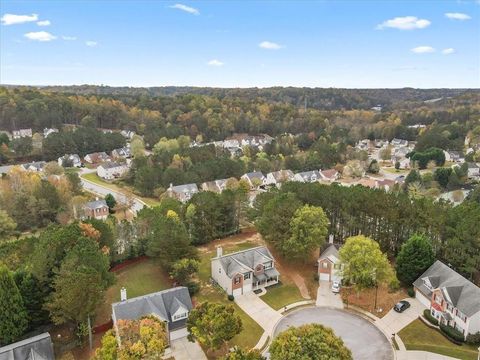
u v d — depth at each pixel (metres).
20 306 45.91
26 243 60.69
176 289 49.62
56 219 96.69
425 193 117.19
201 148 155.62
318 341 33.78
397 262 58.66
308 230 60.44
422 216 63.41
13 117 194.75
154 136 190.75
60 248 52.28
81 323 46.66
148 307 46.34
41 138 171.12
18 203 95.81
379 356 43.75
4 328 44.38
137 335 39.34
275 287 58.94
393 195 69.50
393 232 66.38
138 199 122.62
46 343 42.41
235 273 55.91
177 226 61.44
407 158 175.38
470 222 57.12
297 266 64.81
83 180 143.50
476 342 45.38
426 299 53.19
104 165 150.25
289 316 51.59
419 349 44.94
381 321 50.34
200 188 125.31
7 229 87.12
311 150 174.00
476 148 183.62
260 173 137.75
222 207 76.81
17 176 105.56
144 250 67.75
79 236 54.25
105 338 40.25
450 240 58.69
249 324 49.69
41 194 98.44
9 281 45.09
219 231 76.38
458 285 49.94
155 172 127.44
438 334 47.75
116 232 65.88
